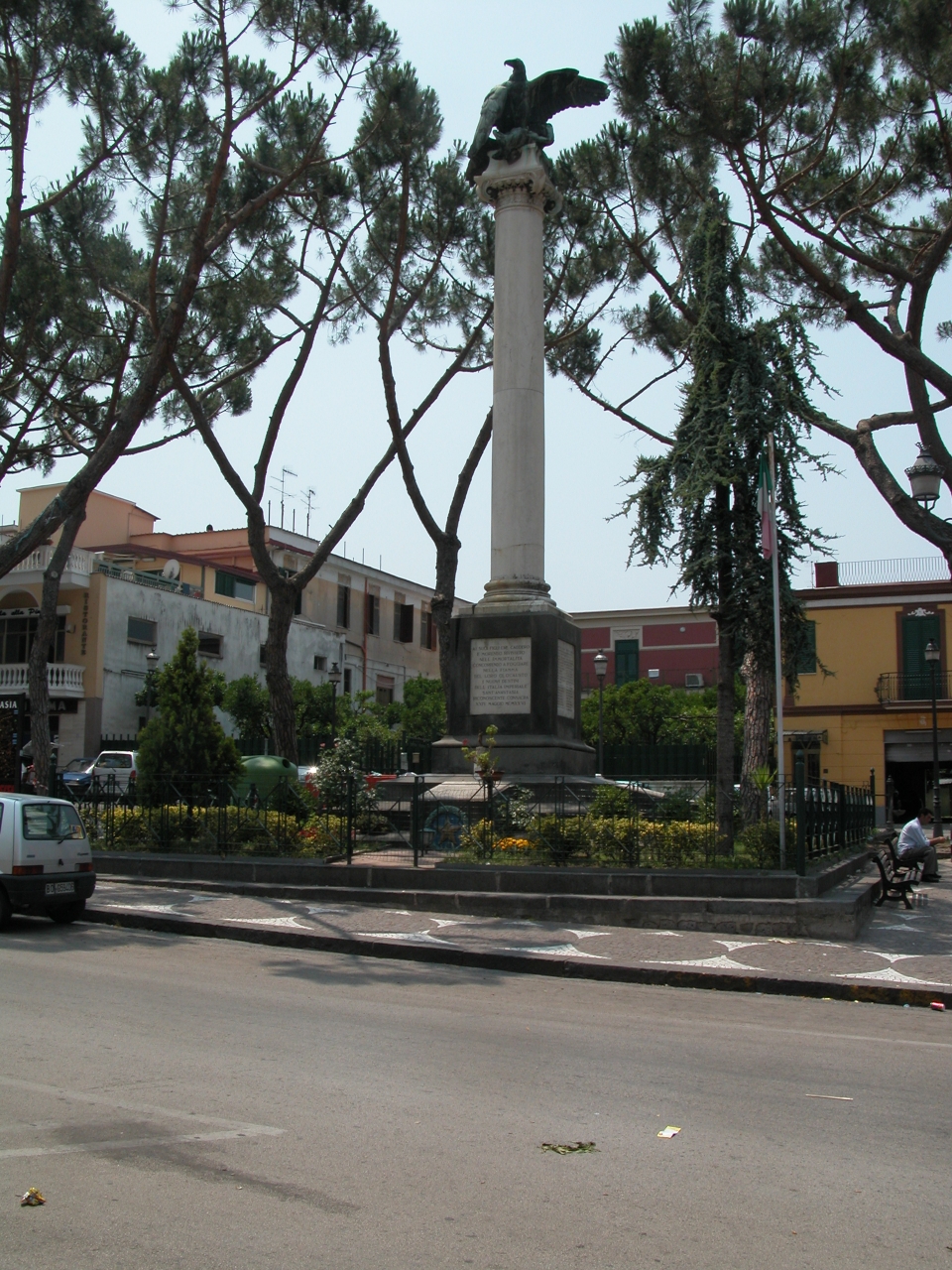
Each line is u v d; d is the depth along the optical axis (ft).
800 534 52.65
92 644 127.54
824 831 50.44
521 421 61.67
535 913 43.14
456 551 80.84
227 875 50.42
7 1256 12.94
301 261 79.97
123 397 81.41
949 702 124.67
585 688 187.42
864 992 31.96
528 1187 15.49
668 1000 31.17
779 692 46.78
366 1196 15.03
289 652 158.20
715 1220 14.42
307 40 62.39
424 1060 22.63
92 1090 19.77
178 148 68.49
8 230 63.46
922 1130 18.60
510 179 63.00
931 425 70.90
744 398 50.90
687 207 72.38
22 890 40.78
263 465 76.48
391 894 45.55
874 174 69.82
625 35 62.49
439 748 59.21
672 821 48.14
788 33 61.26
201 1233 13.66
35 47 63.10
